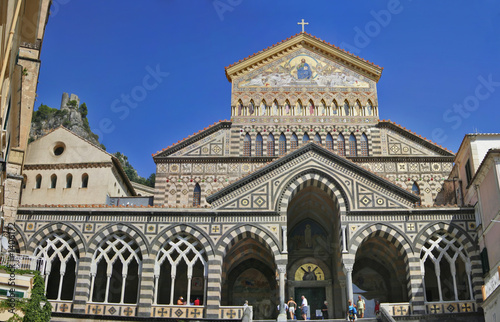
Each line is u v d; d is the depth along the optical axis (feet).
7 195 136.26
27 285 101.76
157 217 138.51
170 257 135.64
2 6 77.25
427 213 136.98
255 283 155.94
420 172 170.40
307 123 179.42
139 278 133.28
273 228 136.77
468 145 143.95
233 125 178.91
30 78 147.43
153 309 130.31
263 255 152.76
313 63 187.11
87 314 129.59
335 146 176.04
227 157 173.37
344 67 186.39
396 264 149.69
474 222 135.44
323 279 153.99
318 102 182.19
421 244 134.31
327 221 157.69
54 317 129.18
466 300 129.08
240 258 154.10
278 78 185.26
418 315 127.54
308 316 144.46
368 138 176.45
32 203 168.45
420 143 174.19
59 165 172.35
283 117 180.34
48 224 137.49
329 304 151.33
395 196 139.03
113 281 147.23
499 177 120.57
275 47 186.91
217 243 135.54
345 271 132.16
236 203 139.23
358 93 182.91
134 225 137.59
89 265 134.41
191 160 173.68
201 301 148.36
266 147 176.35
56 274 145.28
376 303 134.10
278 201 139.03
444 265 150.10
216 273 132.67
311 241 158.81
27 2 105.29
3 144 104.83
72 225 137.59
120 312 130.21
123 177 185.16
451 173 165.37
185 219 138.10
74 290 131.75
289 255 157.28
